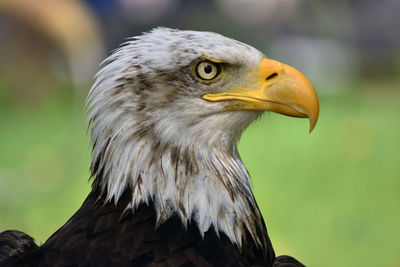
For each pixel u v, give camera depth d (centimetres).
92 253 582
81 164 1850
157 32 661
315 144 2077
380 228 1537
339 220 1570
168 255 589
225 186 643
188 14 3234
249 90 666
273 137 2147
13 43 1716
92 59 1883
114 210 621
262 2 3619
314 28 3600
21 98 2022
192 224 616
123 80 630
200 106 644
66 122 2002
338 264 1422
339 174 1853
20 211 1580
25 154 1883
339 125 2280
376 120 2336
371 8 3647
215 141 653
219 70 656
